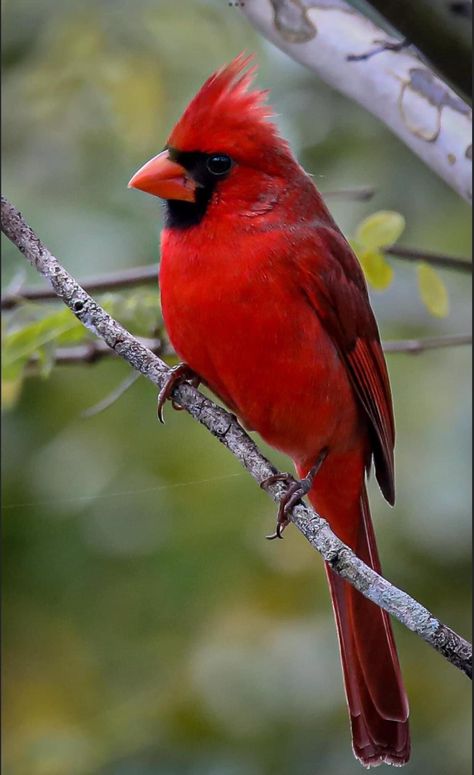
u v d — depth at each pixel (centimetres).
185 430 1087
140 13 1144
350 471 764
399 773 971
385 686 723
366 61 758
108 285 886
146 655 1064
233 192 697
